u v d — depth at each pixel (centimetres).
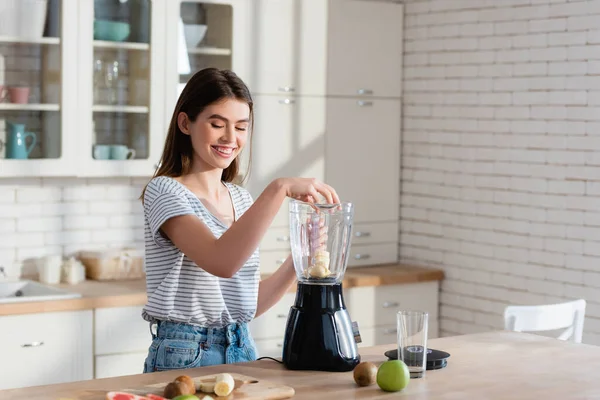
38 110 465
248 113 284
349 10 551
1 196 494
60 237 511
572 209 484
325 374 264
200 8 505
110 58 482
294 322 270
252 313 288
